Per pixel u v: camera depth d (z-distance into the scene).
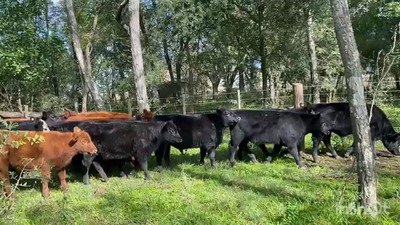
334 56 21.41
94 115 10.88
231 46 24.88
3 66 15.96
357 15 19.38
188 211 5.11
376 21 18.33
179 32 22.22
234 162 8.36
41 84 22.95
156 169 8.12
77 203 5.80
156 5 24.69
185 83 28.14
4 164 5.80
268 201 5.46
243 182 6.66
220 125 8.20
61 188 6.54
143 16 24.88
